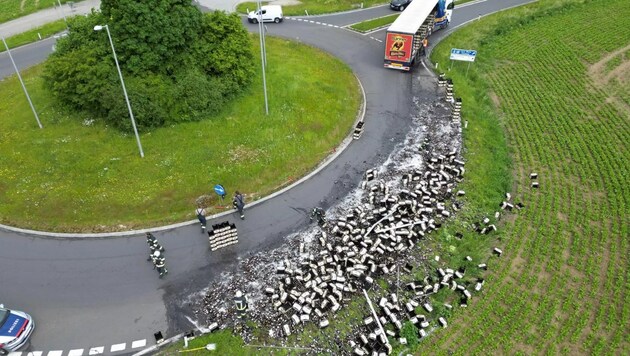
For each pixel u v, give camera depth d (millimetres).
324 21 52156
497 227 26672
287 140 32062
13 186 27859
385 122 35031
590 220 27312
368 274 23156
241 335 20391
